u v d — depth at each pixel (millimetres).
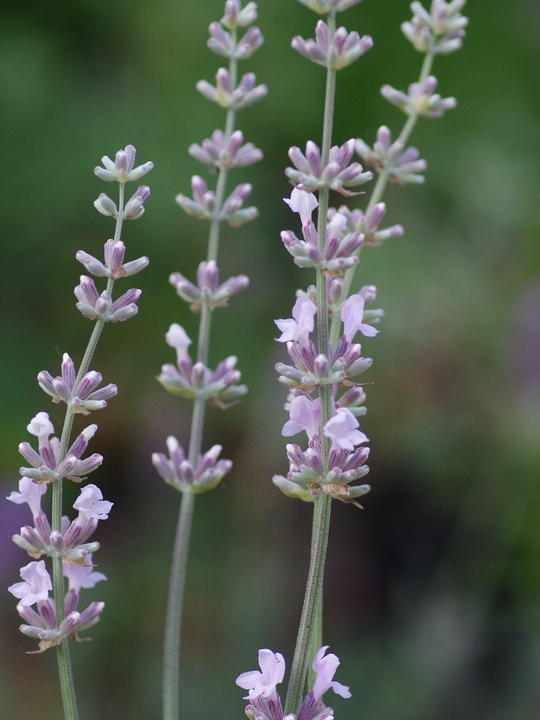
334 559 1033
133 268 427
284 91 1036
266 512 1000
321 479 416
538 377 1016
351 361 422
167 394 1016
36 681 840
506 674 910
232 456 1032
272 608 932
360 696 872
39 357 980
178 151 1011
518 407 1015
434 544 1043
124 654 877
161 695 826
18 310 992
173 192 992
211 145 486
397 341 1051
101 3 1050
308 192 427
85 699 832
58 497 419
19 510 900
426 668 888
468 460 1038
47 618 417
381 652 921
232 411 1014
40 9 1040
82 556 417
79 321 1007
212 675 873
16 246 992
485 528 970
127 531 981
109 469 999
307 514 1020
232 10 484
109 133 1007
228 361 474
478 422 1044
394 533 1057
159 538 976
